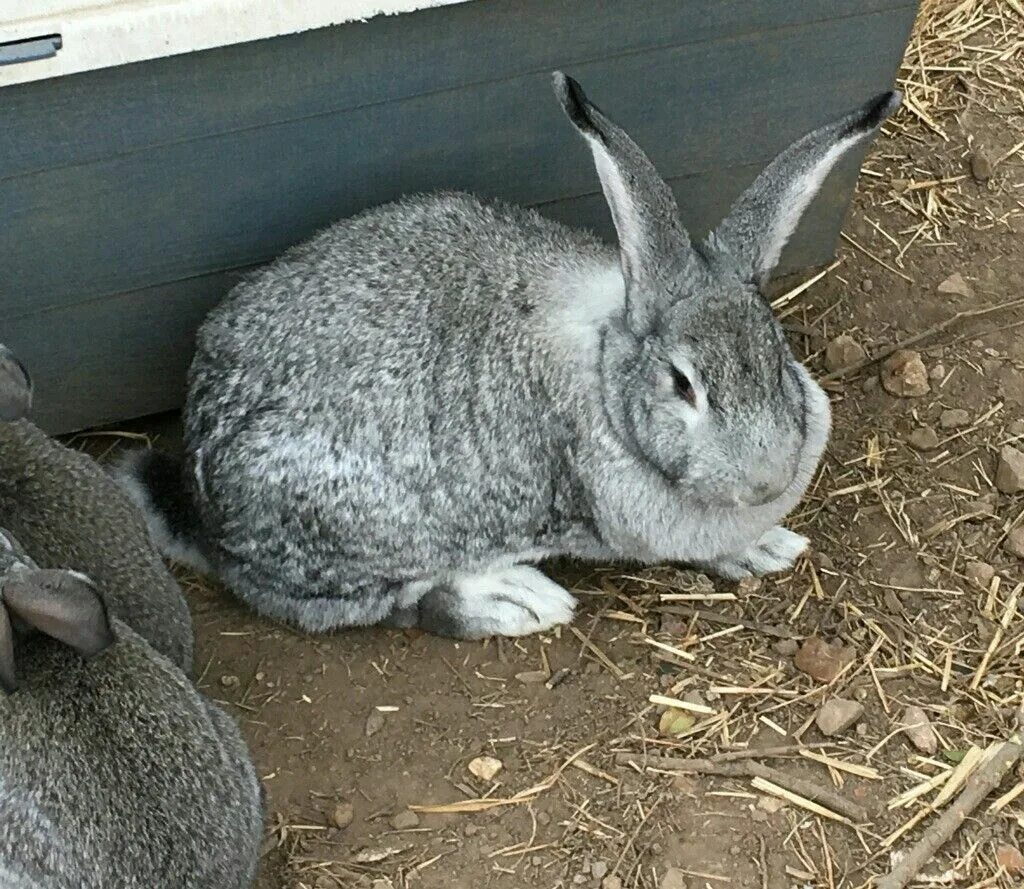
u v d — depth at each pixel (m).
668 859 1.52
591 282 1.62
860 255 1.90
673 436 1.53
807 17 1.67
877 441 1.76
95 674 1.39
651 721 1.60
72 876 1.36
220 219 1.65
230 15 1.52
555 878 1.52
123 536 1.53
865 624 1.65
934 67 2.04
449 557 1.63
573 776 1.57
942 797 1.55
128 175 1.60
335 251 1.63
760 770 1.56
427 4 1.57
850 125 1.52
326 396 1.59
